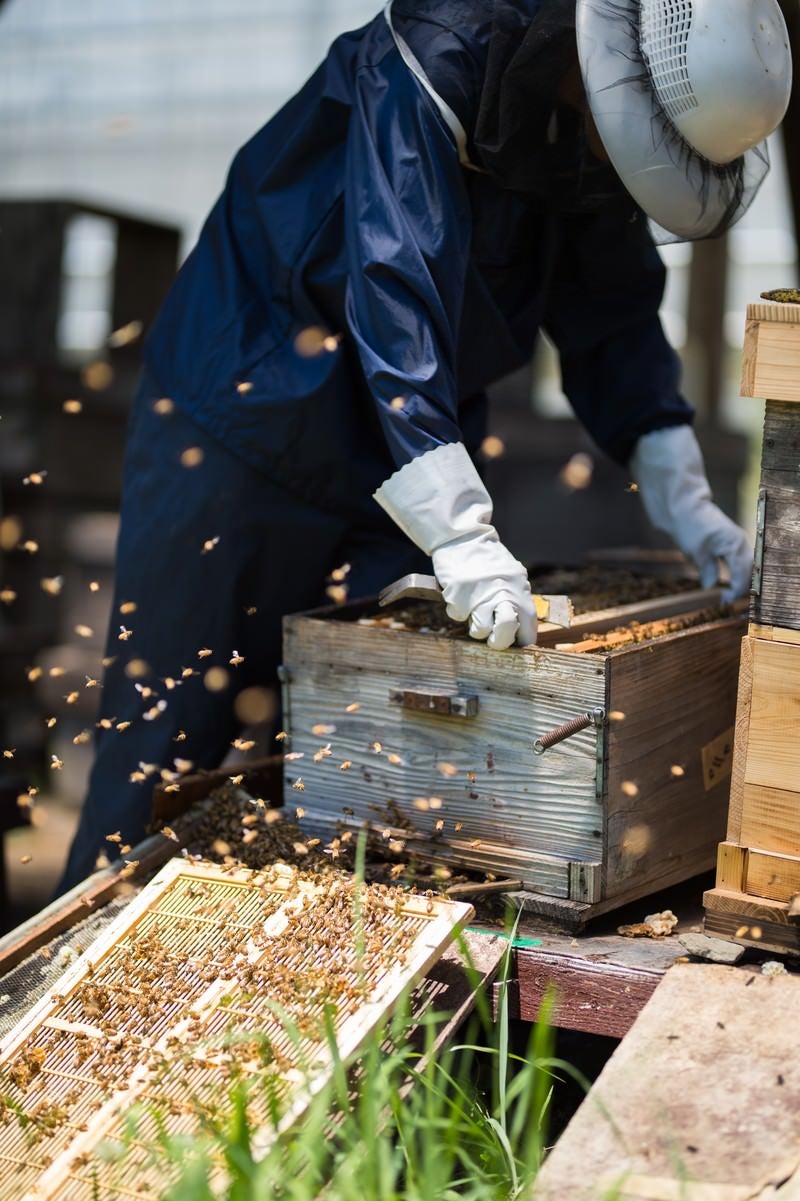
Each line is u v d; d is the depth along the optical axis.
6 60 20.86
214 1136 3.34
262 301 5.19
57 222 9.32
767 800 3.89
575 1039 4.79
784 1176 3.10
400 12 4.70
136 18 20.19
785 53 4.25
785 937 3.88
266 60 19.73
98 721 5.13
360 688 4.57
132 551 5.42
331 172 4.98
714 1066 3.46
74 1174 3.42
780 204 19.97
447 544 4.27
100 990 3.97
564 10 4.16
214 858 4.73
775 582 3.81
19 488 9.62
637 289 5.63
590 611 4.89
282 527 5.25
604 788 4.11
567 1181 3.17
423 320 4.43
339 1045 3.58
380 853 4.59
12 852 8.76
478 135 4.40
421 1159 3.79
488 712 4.30
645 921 4.36
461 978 4.00
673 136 4.23
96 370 4.78
